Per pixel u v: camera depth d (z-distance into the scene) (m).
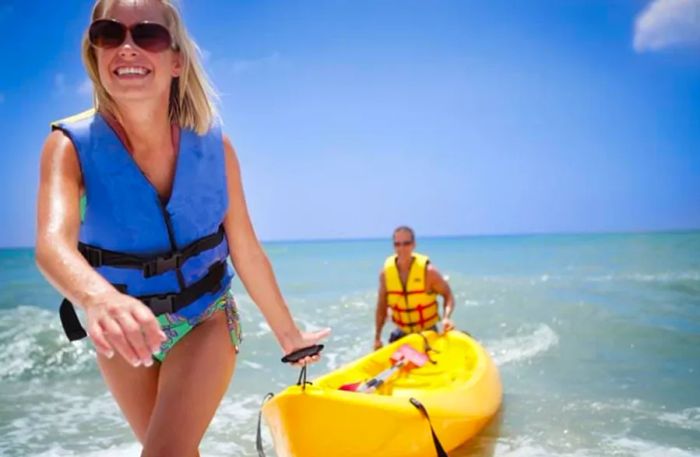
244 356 7.69
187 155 1.91
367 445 3.45
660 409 5.17
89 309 1.12
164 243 1.89
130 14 1.77
